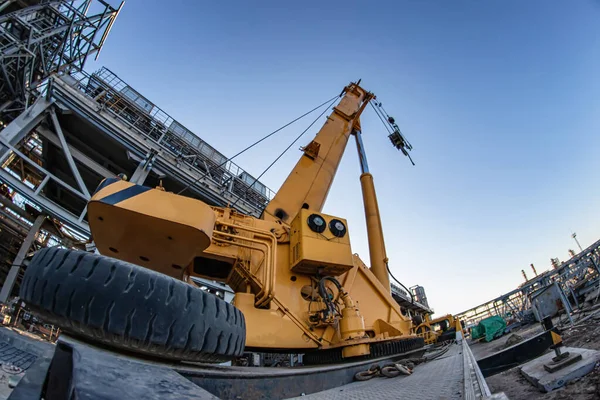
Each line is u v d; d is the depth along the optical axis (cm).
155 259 555
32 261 252
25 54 1512
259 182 2631
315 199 946
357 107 1302
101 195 448
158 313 231
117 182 474
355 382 489
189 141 2297
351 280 801
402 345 673
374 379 486
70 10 1859
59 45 1778
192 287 274
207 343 264
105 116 1839
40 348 254
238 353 321
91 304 216
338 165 1094
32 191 1418
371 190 1192
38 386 118
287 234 743
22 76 1605
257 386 339
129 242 515
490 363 716
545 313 1642
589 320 999
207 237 485
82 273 226
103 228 491
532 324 1859
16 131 1540
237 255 641
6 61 1531
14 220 1897
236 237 637
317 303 681
